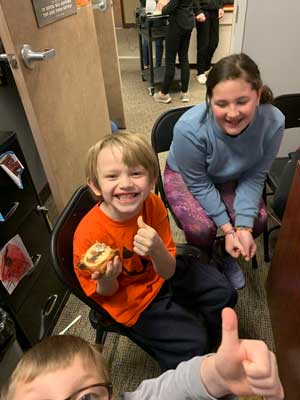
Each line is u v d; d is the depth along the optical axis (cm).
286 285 111
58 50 153
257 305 144
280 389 38
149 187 92
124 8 603
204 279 103
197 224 126
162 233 103
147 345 93
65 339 56
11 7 115
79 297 85
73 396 46
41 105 139
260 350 38
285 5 173
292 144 217
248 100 105
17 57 120
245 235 122
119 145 87
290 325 102
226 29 397
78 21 175
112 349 130
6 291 109
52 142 150
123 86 392
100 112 220
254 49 190
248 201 128
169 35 302
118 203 87
